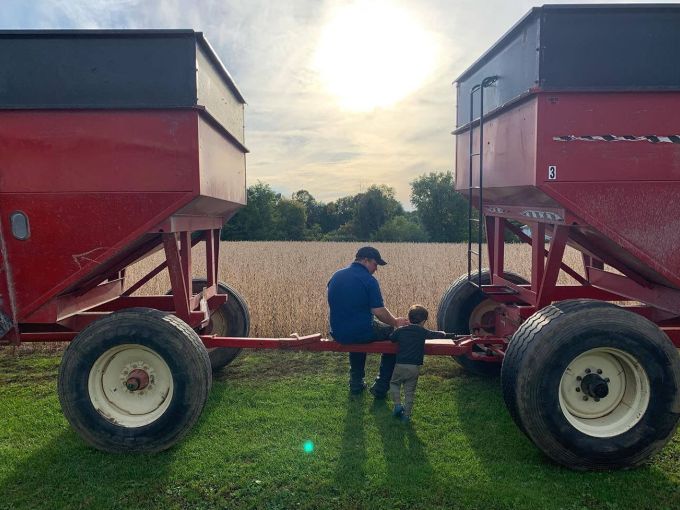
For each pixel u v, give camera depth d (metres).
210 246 6.18
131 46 4.12
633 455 3.99
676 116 4.07
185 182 4.19
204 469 4.07
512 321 5.46
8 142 4.20
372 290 4.97
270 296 10.36
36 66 4.15
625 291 5.39
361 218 82.50
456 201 71.62
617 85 4.02
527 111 4.22
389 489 3.78
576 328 3.94
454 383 6.12
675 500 3.63
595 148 4.05
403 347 4.93
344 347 5.00
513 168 4.54
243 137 6.39
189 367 4.25
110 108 4.14
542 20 3.96
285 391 5.87
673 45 4.03
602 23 3.99
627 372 4.15
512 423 4.97
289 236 79.81
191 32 4.07
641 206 4.10
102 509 3.58
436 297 11.08
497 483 3.86
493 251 6.38
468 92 5.84
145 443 4.27
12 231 4.26
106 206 4.23
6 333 4.54
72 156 4.20
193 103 4.13
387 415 5.14
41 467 4.12
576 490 3.76
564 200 4.06
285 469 4.05
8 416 5.20
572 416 4.11
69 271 4.29
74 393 4.27
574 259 18.45
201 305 5.45
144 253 5.18
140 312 4.35
